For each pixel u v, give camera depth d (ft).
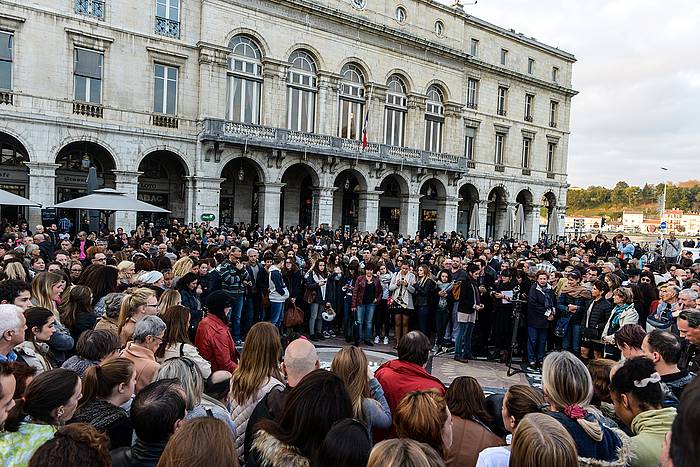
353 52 111.55
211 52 92.84
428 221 142.31
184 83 92.02
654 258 75.41
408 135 123.54
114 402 13.92
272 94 100.68
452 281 42.73
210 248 51.55
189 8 91.61
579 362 12.98
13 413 11.49
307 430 10.98
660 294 31.17
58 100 79.25
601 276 39.50
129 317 20.66
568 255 64.90
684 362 21.31
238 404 15.83
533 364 38.96
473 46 138.62
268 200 100.27
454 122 131.75
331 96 109.09
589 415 12.44
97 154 90.89
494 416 15.81
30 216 77.71
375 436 15.52
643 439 12.30
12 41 75.56
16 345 15.56
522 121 150.71
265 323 16.92
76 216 89.61
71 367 16.22
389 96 120.06
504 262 51.39
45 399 11.73
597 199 522.47
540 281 38.55
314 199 108.27
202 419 9.90
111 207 58.13
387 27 114.52
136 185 88.02
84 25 80.94
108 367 14.10
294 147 99.86
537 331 39.04
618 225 385.91
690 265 49.44
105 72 83.76
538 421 10.03
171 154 96.32
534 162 155.53
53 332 19.63
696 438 5.84
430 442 12.13
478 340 42.24
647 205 481.46
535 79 151.74
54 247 54.34
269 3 98.53
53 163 79.46
